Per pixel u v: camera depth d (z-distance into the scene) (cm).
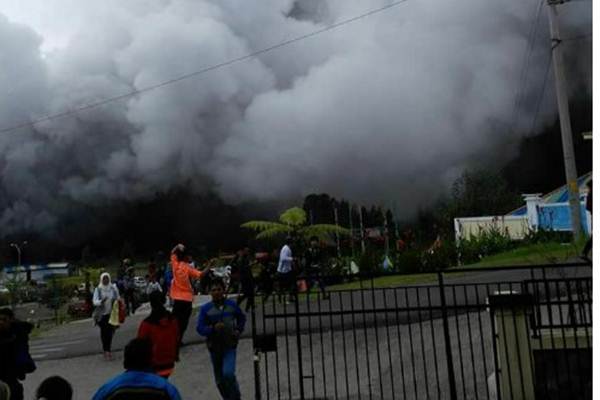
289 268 1650
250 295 1395
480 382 839
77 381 1070
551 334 711
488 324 1110
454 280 1794
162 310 755
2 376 699
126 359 504
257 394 794
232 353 789
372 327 1217
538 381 708
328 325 1273
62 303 5112
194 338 1348
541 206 3344
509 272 1769
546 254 1836
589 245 729
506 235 2938
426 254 2602
